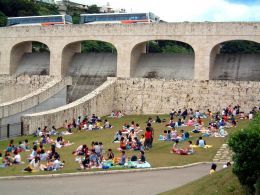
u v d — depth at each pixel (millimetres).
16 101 57344
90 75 71875
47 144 45250
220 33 62719
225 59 66688
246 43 105375
